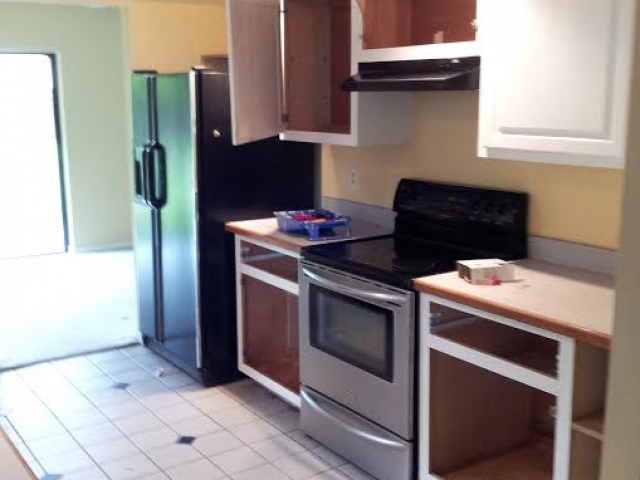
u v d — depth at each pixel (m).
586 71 2.14
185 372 3.97
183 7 4.22
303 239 3.22
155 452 3.07
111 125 6.80
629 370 1.19
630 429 1.20
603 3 2.06
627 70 2.04
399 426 2.65
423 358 2.54
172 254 3.88
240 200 3.70
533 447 2.80
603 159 2.16
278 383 3.46
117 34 6.67
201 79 3.48
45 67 6.63
